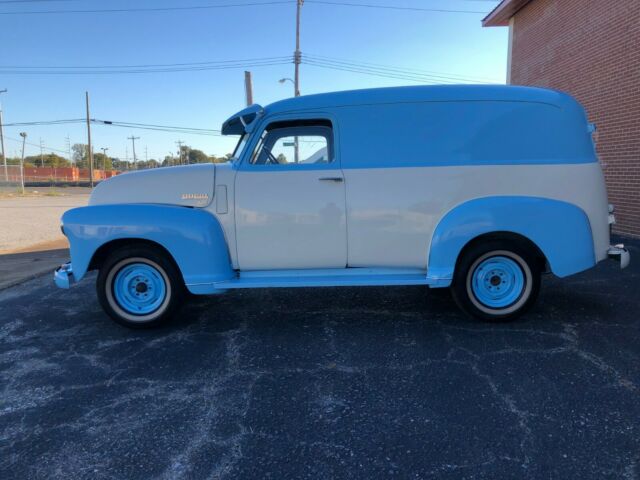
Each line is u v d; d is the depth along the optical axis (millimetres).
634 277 6004
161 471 2439
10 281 7012
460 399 3082
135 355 3969
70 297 5977
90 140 53969
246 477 2375
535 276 4359
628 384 3225
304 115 4406
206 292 4348
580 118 4395
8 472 2459
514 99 4344
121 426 2873
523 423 2785
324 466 2445
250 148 4434
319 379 3422
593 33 9531
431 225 4332
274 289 5945
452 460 2465
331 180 4320
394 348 3943
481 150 4312
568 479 2299
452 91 4375
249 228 4398
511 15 13172
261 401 3127
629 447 2535
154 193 4449
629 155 8586
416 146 4336
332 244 4391
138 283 4516
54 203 26188
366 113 4371
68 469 2473
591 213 4336
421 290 5734
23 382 3518
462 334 4215
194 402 3139
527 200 4234
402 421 2842
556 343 3955
